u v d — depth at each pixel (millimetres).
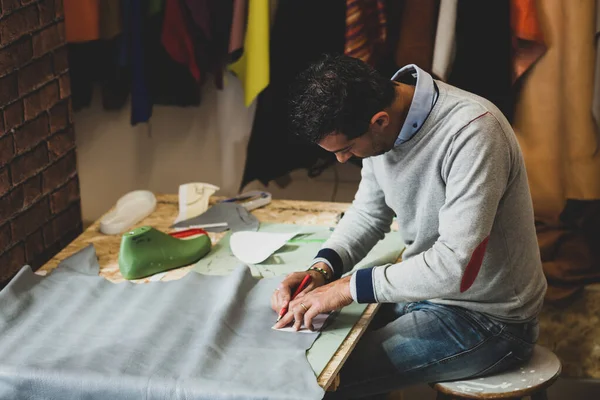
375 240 2049
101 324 1778
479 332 1849
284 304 1799
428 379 1896
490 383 1861
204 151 3150
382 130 1702
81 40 2699
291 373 1562
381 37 2514
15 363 1603
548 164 2619
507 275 1815
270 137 2779
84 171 3211
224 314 1763
